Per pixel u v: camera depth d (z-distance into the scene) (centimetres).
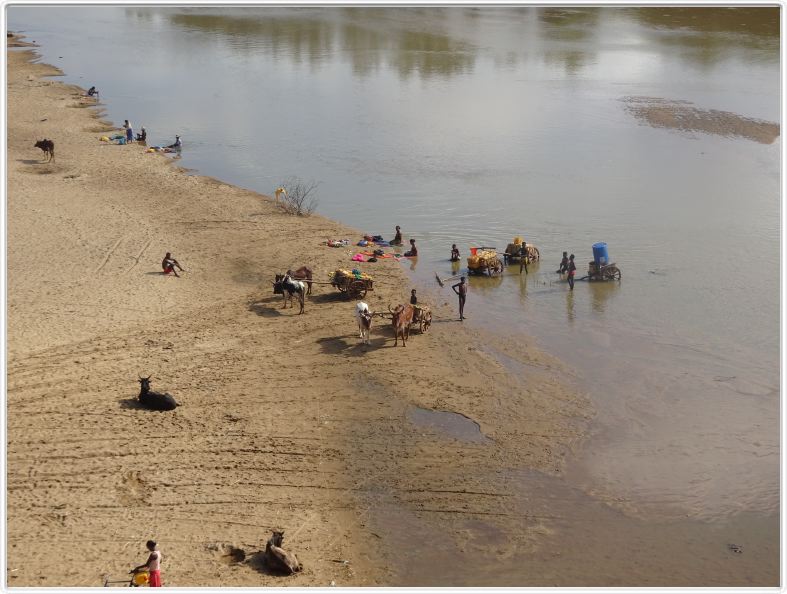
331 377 2452
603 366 2556
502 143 5350
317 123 5866
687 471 2034
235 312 2870
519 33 10050
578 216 3991
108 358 2462
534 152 5147
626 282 3222
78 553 1644
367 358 2583
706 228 3822
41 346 2502
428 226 3878
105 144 5172
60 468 1923
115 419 2144
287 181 4538
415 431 2184
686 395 2391
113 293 2941
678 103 6412
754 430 2212
